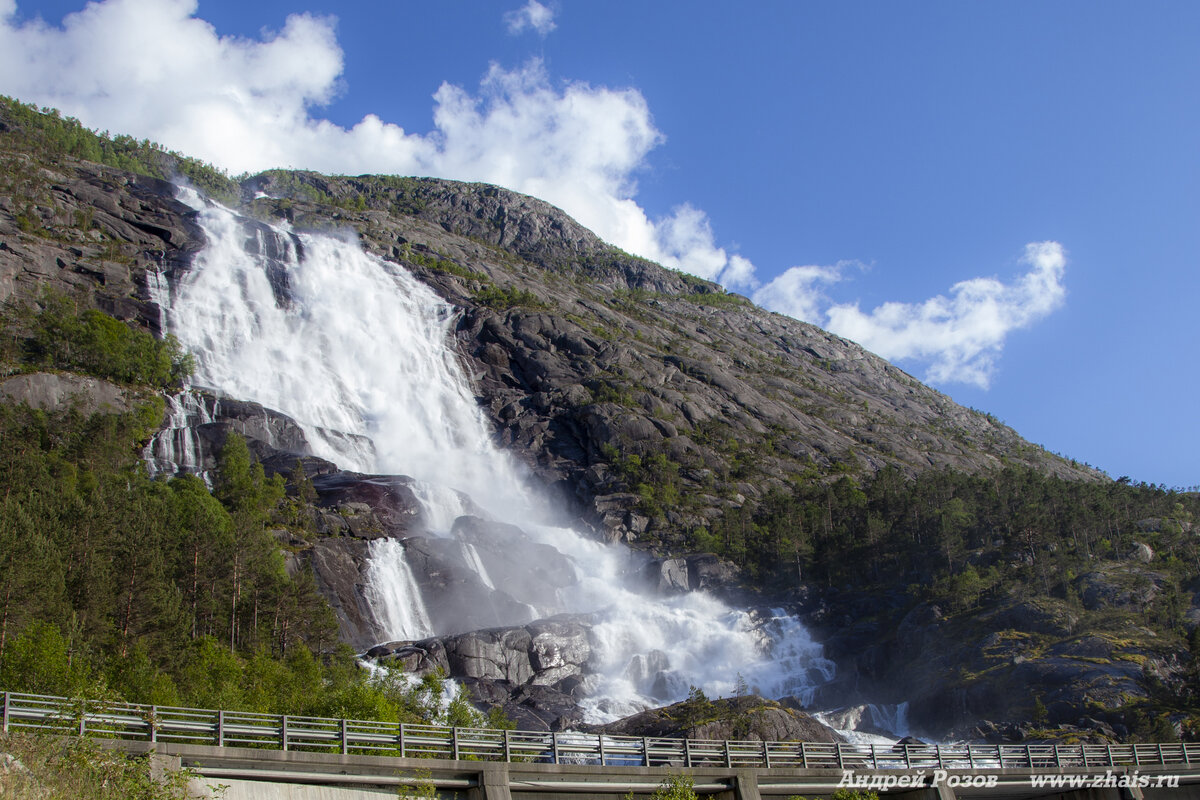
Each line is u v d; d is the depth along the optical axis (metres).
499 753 49.06
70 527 85.88
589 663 111.88
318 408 166.25
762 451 193.00
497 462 172.50
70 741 35.09
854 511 154.25
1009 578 120.50
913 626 117.94
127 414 129.38
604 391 190.62
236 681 68.19
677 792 43.19
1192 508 151.50
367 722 42.16
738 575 140.62
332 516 122.81
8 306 147.00
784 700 97.56
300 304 186.88
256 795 37.94
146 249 177.25
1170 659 98.69
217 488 124.19
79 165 194.38
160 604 77.62
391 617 113.88
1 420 115.94
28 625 64.75
